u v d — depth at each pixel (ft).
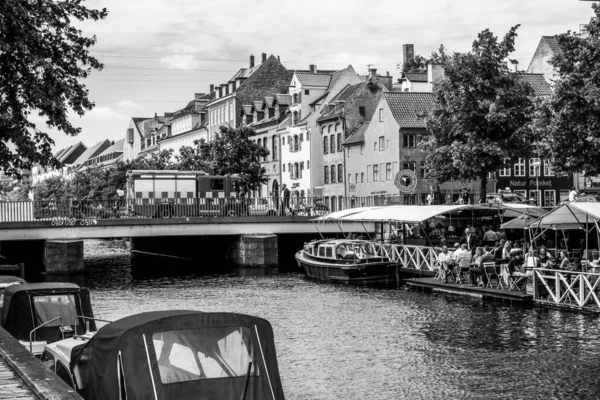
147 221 180.14
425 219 136.56
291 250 222.48
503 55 147.43
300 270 177.06
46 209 176.14
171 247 233.14
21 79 85.05
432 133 157.38
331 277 148.56
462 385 64.03
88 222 176.45
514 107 146.10
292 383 66.03
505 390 62.18
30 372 38.55
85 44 89.35
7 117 83.10
